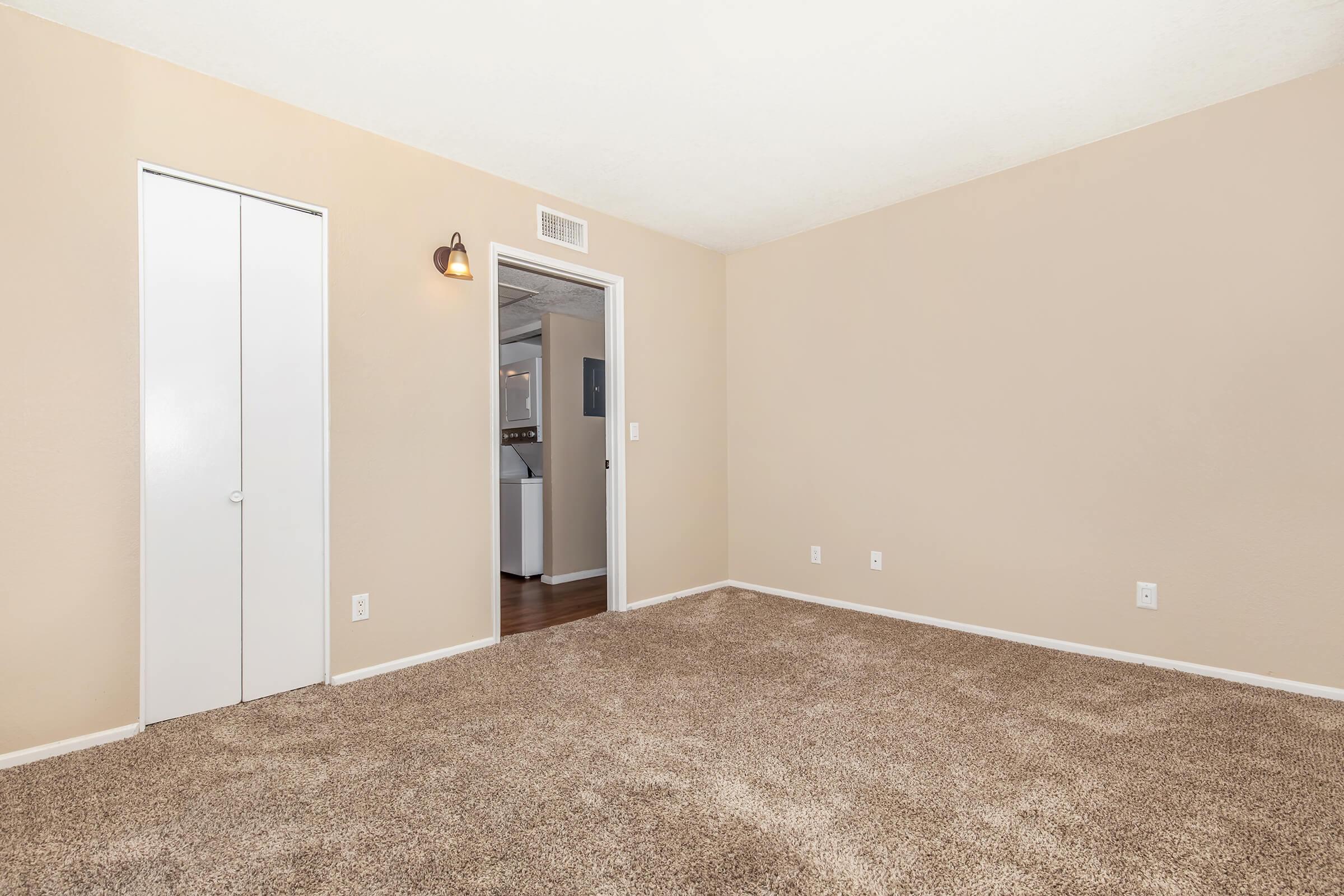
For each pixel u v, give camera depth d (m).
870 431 3.62
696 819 1.57
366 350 2.66
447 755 1.92
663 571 3.95
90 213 2.03
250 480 2.36
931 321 3.36
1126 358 2.74
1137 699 2.32
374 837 1.50
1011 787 1.72
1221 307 2.51
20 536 1.91
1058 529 2.93
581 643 3.07
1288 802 1.63
